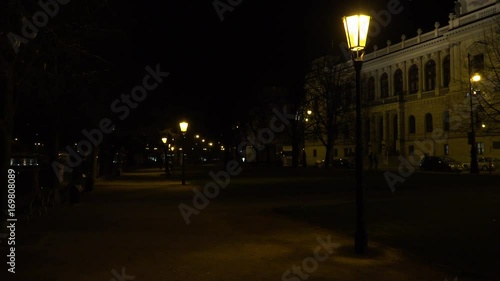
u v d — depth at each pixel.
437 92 73.88
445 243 10.66
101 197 24.47
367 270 8.74
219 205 19.70
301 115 59.00
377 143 86.62
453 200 18.48
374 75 89.19
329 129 58.56
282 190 26.83
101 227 13.99
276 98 57.19
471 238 11.12
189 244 11.30
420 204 17.36
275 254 10.16
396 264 9.16
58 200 20.88
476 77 42.50
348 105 59.16
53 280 8.12
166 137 48.22
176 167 78.50
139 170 70.62
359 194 10.18
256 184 32.09
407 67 81.19
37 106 21.81
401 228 12.64
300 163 89.12
